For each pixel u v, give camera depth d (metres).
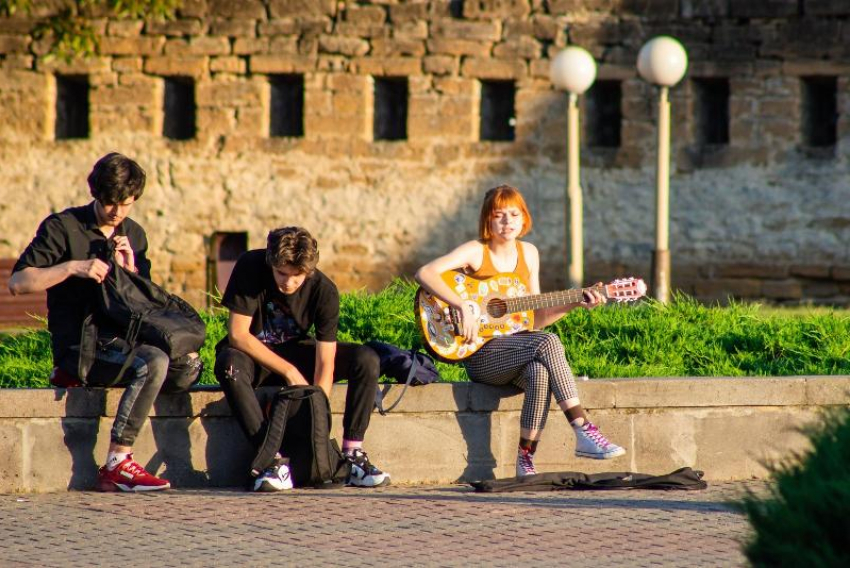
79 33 54.00
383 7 53.38
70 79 56.25
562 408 21.83
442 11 53.03
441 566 16.31
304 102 54.09
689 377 23.55
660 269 38.03
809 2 50.25
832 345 28.23
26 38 55.09
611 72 51.97
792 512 12.29
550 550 17.12
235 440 22.11
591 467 22.84
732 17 50.97
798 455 13.31
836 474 12.45
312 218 54.09
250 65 54.25
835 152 50.31
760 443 23.19
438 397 22.56
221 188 54.62
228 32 54.31
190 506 20.05
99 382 21.28
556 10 52.31
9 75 55.25
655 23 51.62
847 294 50.34
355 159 53.75
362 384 21.77
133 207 55.16
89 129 55.38
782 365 27.50
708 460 23.08
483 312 22.48
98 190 20.84
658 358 27.97
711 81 52.03
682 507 20.03
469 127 53.03
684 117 51.47
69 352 21.17
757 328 29.72
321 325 21.50
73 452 21.70
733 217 51.22
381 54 53.47
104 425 21.77
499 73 52.78
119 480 21.23
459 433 22.64
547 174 52.59
